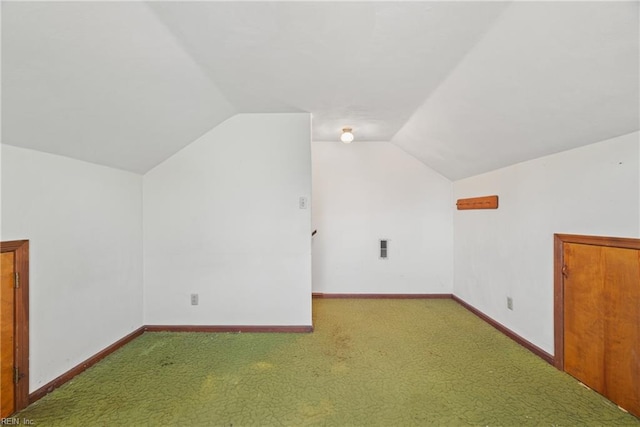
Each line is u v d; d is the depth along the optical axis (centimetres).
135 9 130
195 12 137
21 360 168
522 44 143
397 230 388
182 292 280
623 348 164
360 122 303
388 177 388
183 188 279
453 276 382
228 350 240
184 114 231
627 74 130
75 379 198
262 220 280
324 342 254
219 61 182
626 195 163
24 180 171
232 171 279
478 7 131
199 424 158
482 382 192
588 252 185
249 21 144
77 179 206
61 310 194
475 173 320
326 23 145
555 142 199
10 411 162
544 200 222
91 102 168
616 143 167
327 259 391
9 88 135
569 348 200
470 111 221
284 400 176
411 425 156
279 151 279
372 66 187
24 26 117
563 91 156
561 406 168
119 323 248
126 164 248
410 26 147
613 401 170
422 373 204
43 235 182
